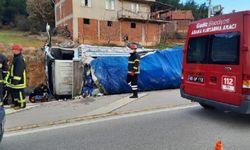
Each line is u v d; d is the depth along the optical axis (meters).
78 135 6.32
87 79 11.02
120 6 42.66
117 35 42.59
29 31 57.75
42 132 6.55
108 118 7.70
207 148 5.49
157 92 11.41
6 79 8.70
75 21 39.53
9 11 71.88
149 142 5.84
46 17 57.75
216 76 7.11
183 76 8.32
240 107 6.50
